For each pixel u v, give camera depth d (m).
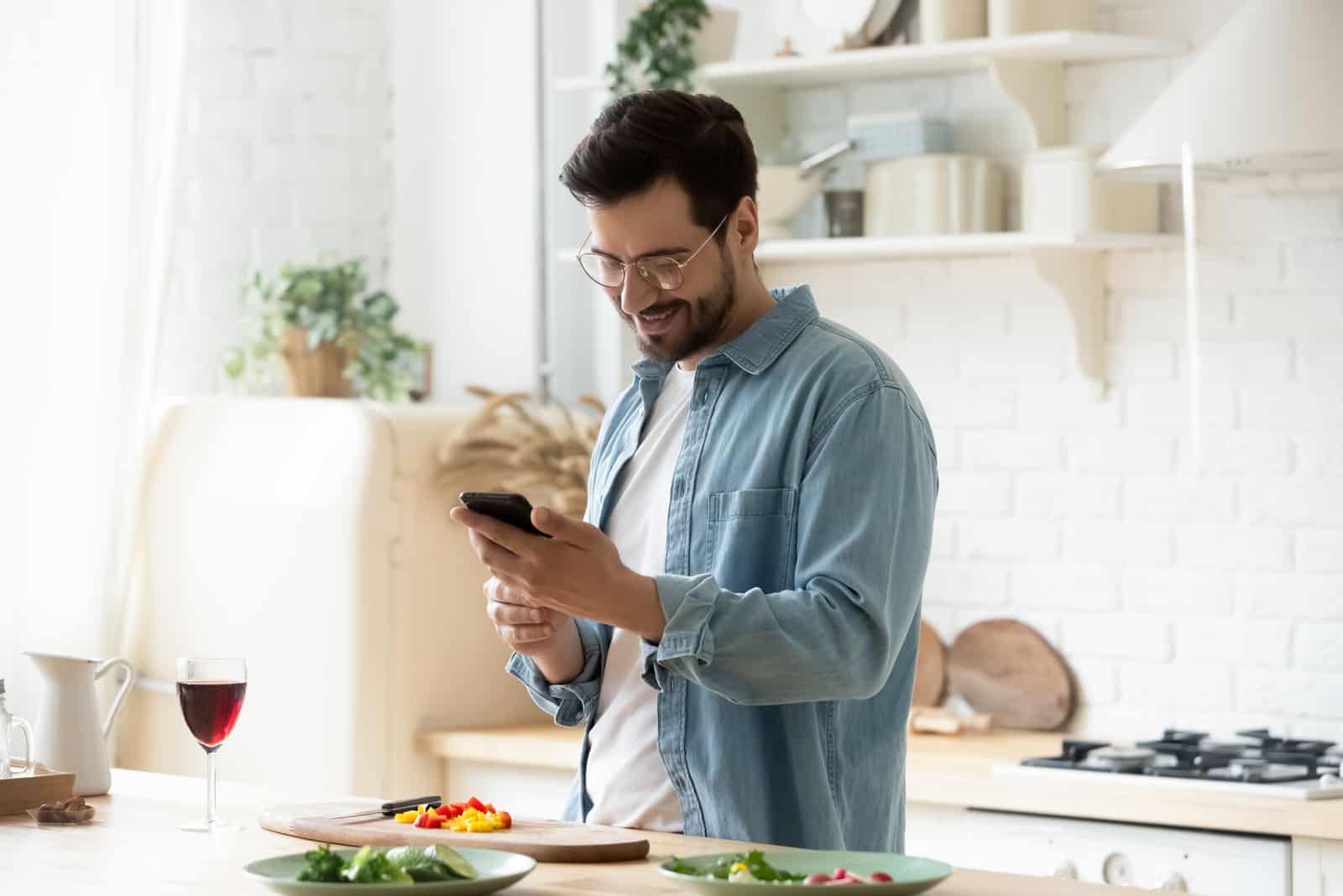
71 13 4.15
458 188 4.77
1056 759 3.29
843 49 3.93
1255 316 3.57
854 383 2.06
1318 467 3.50
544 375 4.61
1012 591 3.88
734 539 2.09
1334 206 3.49
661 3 4.01
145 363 4.22
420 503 3.96
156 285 4.23
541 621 2.13
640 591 1.83
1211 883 2.95
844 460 2.01
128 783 2.41
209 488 4.11
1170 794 2.97
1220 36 3.15
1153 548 3.70
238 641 4.03
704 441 2.18
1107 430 3.76
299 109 4.73
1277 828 2.84
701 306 2.13
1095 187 3.59
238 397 4.26
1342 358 3.48
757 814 2.06
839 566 1.94
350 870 1.58
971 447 3.94
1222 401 3.62
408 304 4.82
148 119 4.21
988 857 3.21
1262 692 3.56
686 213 2.08
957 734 3.73
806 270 4.19
